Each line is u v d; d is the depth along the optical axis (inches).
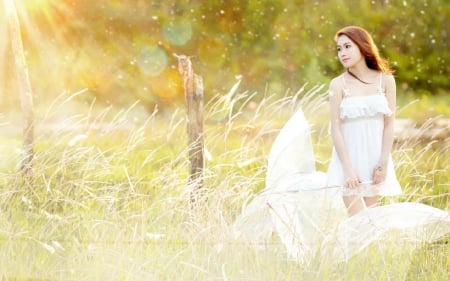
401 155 277.3
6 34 748.6
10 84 735.1
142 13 862.5
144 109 772.0
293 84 836.6
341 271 193.8
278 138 223.8
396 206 210.2
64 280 190.7
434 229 209.2
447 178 308.3
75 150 236.8
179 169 236.5
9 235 202.2
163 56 848.3
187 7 874.8
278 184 215.6
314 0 893.8
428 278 193.0
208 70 856.3
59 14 830.5
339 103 211.8
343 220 203.6
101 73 821.2
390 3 917.8
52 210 235.5
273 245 201.0
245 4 876.6
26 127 268.8
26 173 239.3
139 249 195.9
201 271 188.4
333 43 880.3
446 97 850.1
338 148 208.8
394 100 213.3
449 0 918.4
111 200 211.8
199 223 201.0
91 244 200.4
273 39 874.8
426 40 912.3
